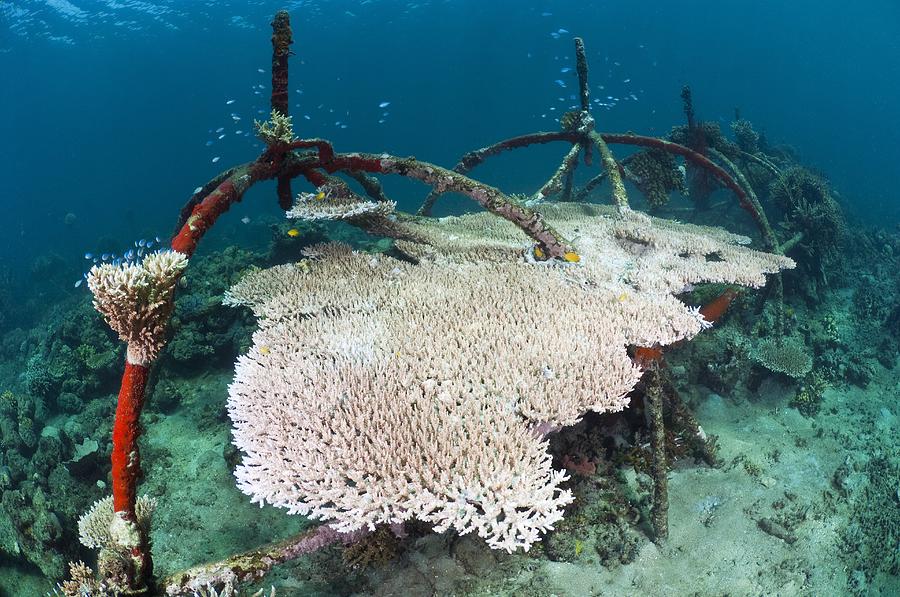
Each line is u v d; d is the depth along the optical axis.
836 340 11.45
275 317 6.36
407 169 7.26
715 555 6.21
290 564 6.11
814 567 6.30
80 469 8.23
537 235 7.21
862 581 6.39
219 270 12.09
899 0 91.25
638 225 9.42
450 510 3.60
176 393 9.70
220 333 10.49
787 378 9.62
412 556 5.90
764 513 6.81
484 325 5.78
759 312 11.42
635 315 6.04
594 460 6.88
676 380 8.86
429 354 5.26
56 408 10.59
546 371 4.91
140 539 3.76
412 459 3.96
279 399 4.80
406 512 3.67
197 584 3.88
